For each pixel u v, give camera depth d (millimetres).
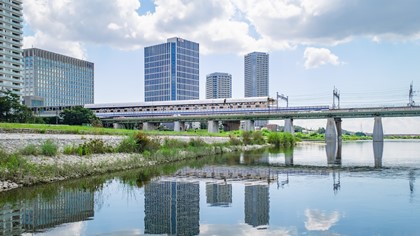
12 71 195000
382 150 87938
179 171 41500
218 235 16828
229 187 30203
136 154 50844
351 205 22969
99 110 162625
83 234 17047
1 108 109312
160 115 150000
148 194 26984
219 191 28266
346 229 17656
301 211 21375
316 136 180000
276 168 45469
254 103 134375
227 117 130750
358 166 48281
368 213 20812
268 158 61656
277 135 111562
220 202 24094
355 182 33000
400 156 66688
